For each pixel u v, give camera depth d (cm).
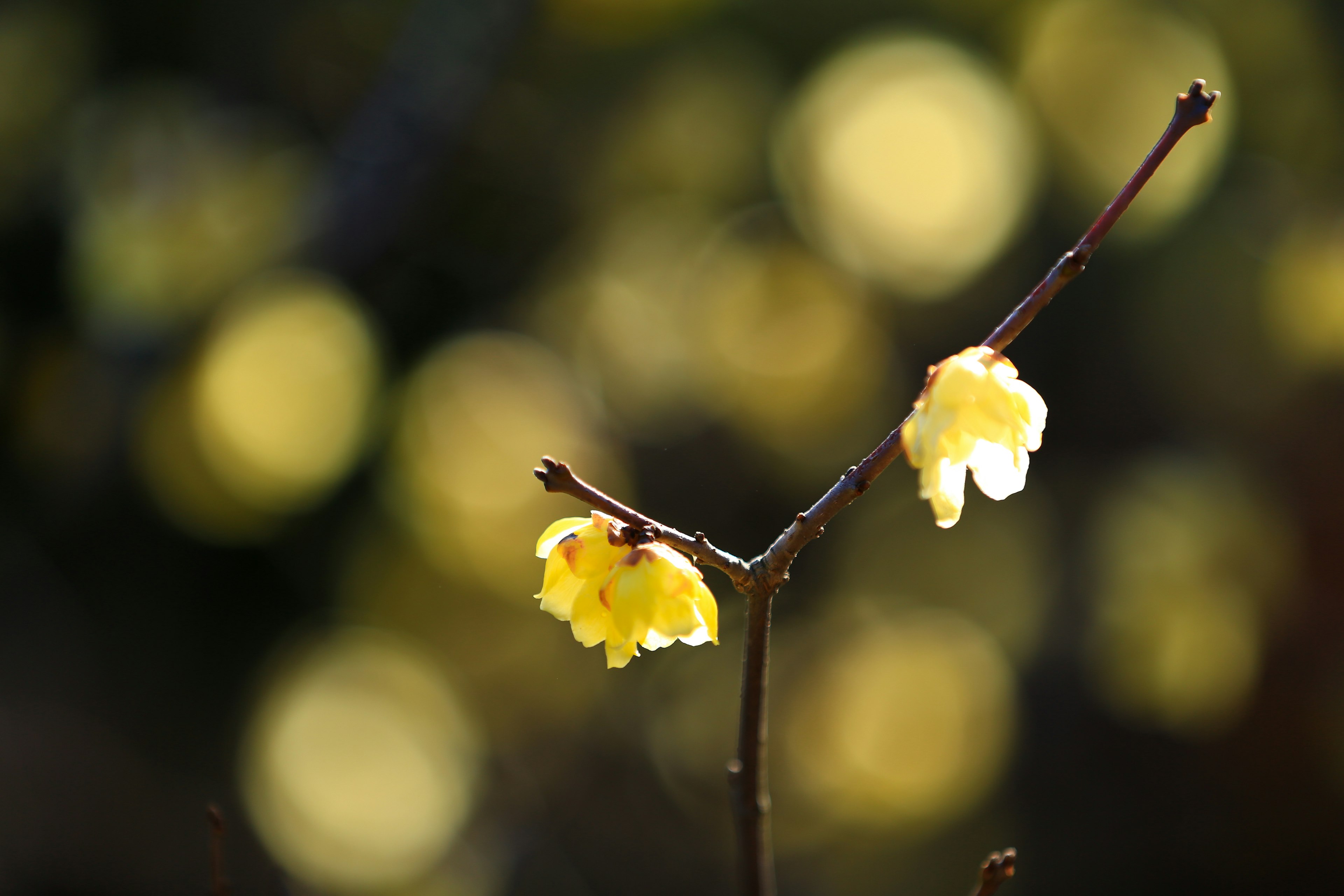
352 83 241
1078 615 253
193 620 229
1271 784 241
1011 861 96
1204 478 244
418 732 225
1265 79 234
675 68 231
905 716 255
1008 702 254
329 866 215
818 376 247
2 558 222
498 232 238
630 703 257
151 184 222
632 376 248
